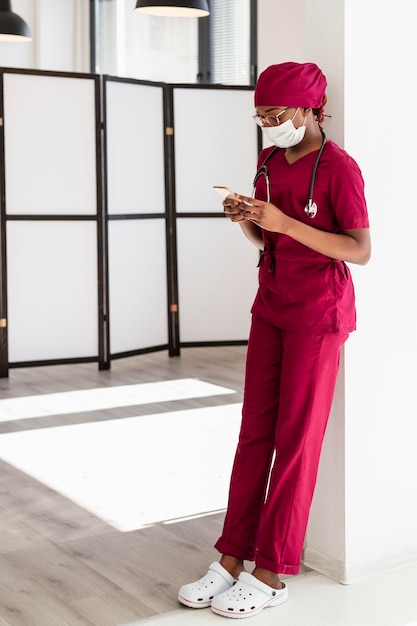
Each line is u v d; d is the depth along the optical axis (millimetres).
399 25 2773
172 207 6570
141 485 3820
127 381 5910
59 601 2723
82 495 3699
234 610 2564
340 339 2566
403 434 2918
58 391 5625
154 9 5992
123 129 6188
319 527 2900
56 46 8805
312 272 2518
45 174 5945
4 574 2926
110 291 6203
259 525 2732
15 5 8602
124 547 3154
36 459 4199
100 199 6078
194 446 4398
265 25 7215
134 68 8844
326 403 2586
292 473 2580
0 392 5613
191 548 3141
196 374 6125
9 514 3494
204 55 8180
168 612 2631
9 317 5973
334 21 2697
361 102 2730
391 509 2916
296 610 2633
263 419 2658
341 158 2465
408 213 2863
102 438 4551
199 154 6590
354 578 2840
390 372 2873
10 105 5816
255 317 2658
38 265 5988
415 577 2869
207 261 6703
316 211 2490
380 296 2832
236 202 2391
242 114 6641
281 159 2570
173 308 6660
